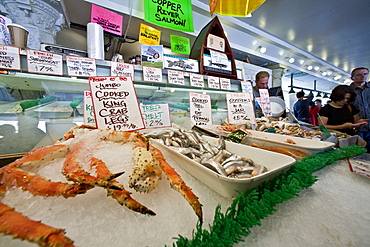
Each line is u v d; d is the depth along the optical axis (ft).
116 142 2.00
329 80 23.70
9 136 2.55
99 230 1.25
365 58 17.66
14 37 2.90
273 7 9.95
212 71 4.95
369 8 9.89
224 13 8.33
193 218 1.45
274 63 16.79
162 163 1.73
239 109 4.68
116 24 6.01
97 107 2.54
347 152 3.12
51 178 1.49
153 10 5.31
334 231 1.37
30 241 0.84
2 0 5.96
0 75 2.55
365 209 1.67
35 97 3.17
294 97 14.49
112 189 1.13
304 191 1.98
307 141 3.39
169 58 4.35
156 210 1.47
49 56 2.68
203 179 1.90
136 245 1.16
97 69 3.12
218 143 3.11
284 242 1.25
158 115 3.65
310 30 12.55
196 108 4.14
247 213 1.31
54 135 2.85
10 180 1.30
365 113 8.60
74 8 8.98
